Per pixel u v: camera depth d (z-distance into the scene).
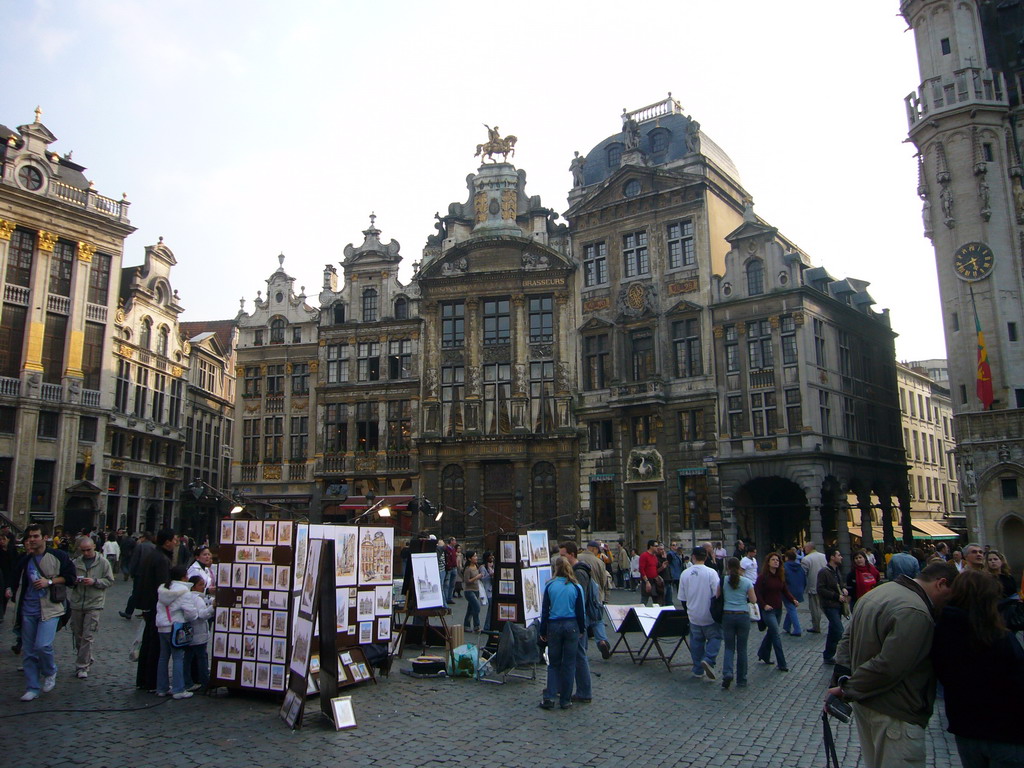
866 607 6.57
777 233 41.72
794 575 21.08
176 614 13.03
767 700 13.36
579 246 48.31
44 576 13.09
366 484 49.72
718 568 35.12
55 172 48.53
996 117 38.66
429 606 16.66
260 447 51.59
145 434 54.62
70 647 17.84
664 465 43.38
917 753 6.20
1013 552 35.25
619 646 19.58
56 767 9.43
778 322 40.91
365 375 50.78
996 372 36.97
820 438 39.66
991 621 6.12
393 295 51.06
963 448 36.78
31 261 47.19
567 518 45.88
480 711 12.52
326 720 11.54
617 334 45.78
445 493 48.06
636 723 11.80
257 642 12.94
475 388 48.28
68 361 47.91
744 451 40.94
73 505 47.59
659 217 45.59
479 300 49.31
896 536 57.12
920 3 41.28
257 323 53.06
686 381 43.31
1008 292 37.31
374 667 15.40
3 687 13.55
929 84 39.88
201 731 11.04
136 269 55.75
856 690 6.34
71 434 47.53
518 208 50.84
